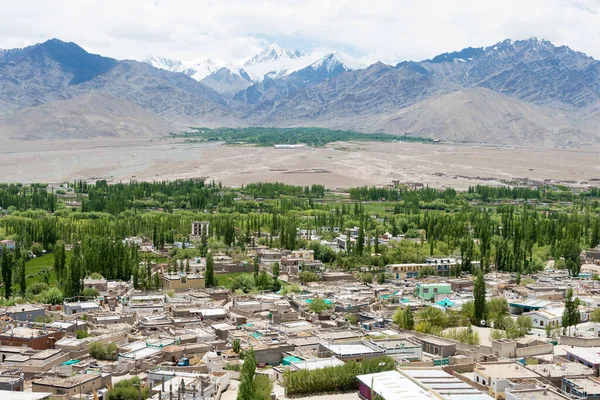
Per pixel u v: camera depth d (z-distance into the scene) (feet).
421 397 655.35
